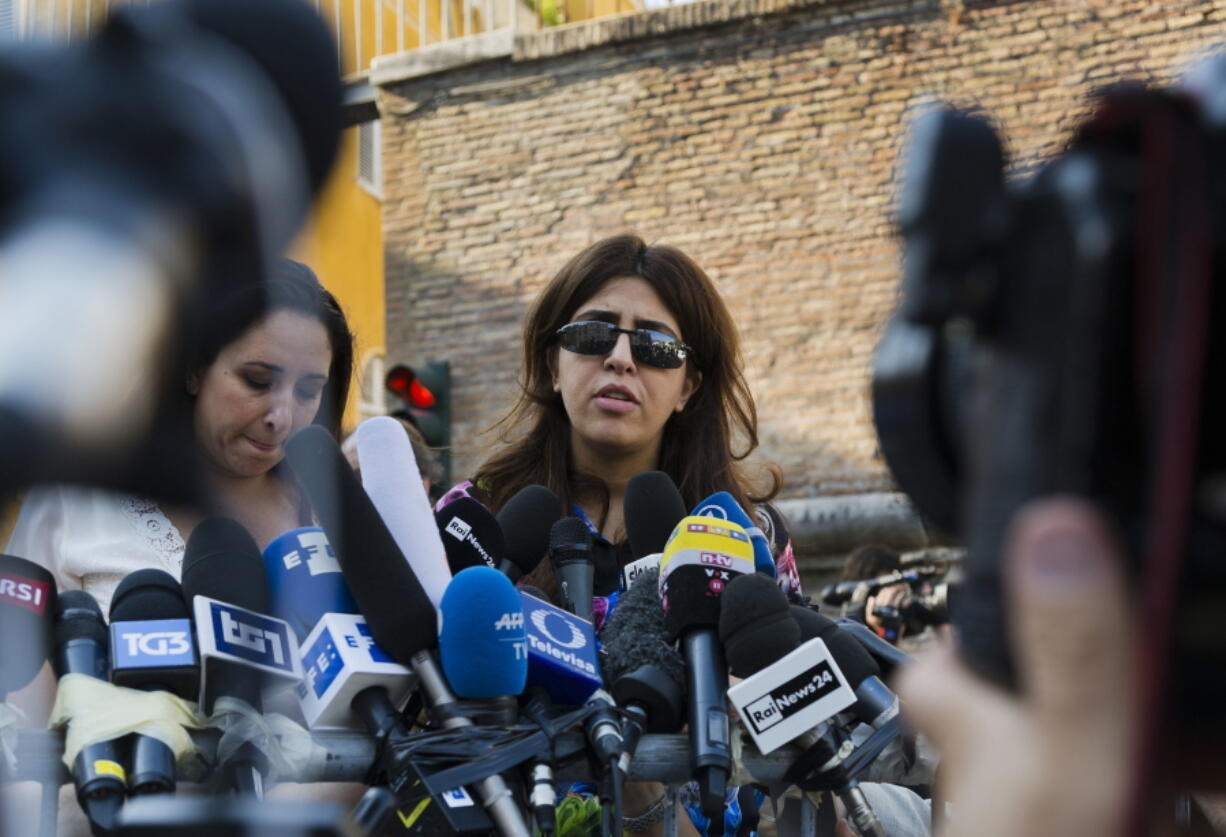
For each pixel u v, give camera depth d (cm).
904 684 66
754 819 186
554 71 976
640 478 202
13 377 51
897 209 65
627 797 177
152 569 146
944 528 68
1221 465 55
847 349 893
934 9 880
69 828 139
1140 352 56
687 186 941
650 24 948
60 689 131
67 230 53
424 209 995
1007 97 856
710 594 168
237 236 57
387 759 143
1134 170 58
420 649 150
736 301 919
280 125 59
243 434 143
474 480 247
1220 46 59
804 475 884
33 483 53
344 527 149
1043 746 57
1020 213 61
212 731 134
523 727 148
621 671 166
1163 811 57
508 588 152
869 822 163
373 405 943
